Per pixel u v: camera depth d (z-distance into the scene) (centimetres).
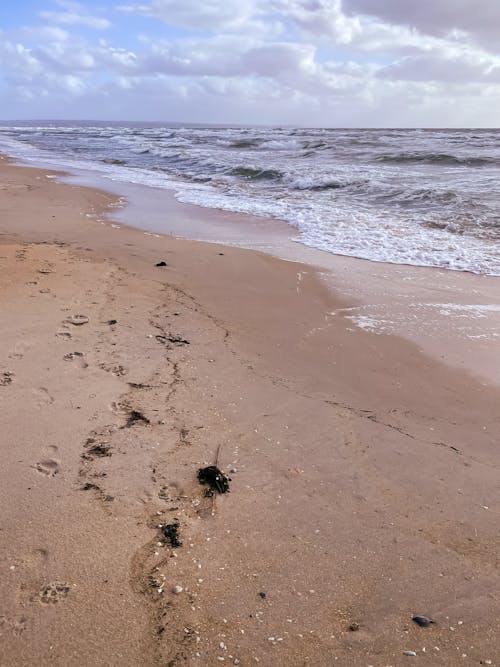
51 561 225
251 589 221
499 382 423
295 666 189
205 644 195
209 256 758
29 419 324
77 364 399
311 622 207
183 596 214
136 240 834
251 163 1991
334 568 234
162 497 271
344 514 269
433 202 1154
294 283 662
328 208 1158
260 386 396
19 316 477
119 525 248
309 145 2853
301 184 1489
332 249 834
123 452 302
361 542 250
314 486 289
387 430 350
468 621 210
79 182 1570
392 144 2802
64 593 211
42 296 533
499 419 370
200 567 230
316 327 526
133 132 5297
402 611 214
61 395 354
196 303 566
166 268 687
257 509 269
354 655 195
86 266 659
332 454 319
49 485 271
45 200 1205
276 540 249
